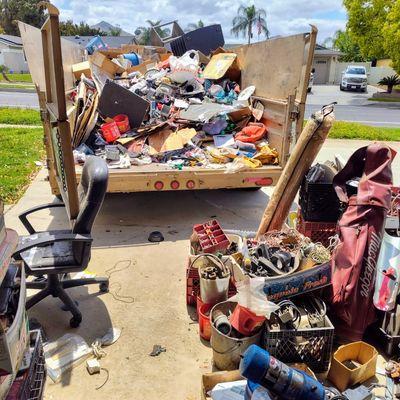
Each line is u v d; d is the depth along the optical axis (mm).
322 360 2500
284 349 2455
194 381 2473
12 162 7062
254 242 3203
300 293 2684
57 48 2426
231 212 5160
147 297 3307
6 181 5914
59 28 2396
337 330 2779
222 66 6387
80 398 2326
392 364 2400
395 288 2658
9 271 2027
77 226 2660
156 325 2973
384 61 37375
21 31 3873
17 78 28516
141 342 2793
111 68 7090
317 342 2463
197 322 3018
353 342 2633
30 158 7418
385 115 16859
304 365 2336
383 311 2682
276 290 2607
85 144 4938
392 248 2779
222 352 2471
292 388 1909
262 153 4707
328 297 2795
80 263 2777
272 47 4949
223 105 5609
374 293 2711
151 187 4320
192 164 4641
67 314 3074
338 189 2979
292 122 4348
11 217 4785
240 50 6320
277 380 1896
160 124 5168
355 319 2680
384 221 2676
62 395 2342
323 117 3338
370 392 2291
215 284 2764
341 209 3219
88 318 3027
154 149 4887
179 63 6582
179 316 3080
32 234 3117
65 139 2600
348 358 2576
